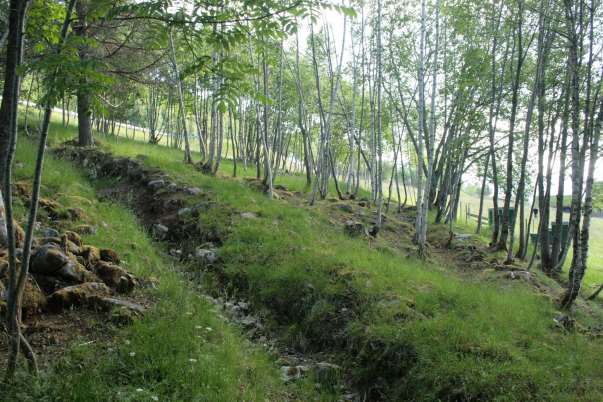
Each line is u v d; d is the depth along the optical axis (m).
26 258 3.51
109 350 4.26
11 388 3.39
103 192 11.37
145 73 15.91
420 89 11.74
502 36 13.20
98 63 2.94
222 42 3.62
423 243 11.23
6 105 4.67
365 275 7.28
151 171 12.14
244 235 8.76
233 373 4.60
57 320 4.55
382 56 15.16
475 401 4.79
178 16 3.46
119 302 5.01
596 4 9.45
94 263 5.73
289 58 18.12
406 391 5.22
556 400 4.68
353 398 5.42
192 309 5.56
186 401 3.94
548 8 10.98
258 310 7.02
